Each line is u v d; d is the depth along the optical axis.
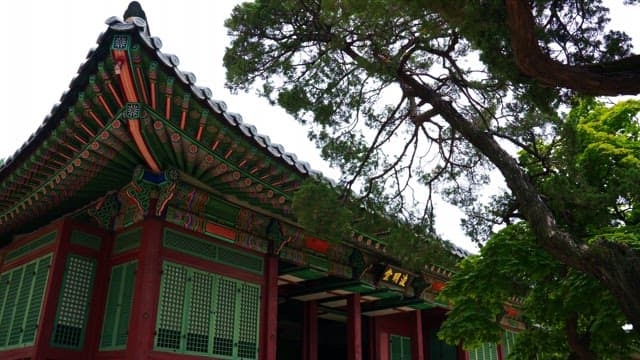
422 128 13.27
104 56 10.52
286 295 21.27
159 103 11.33
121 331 13.17
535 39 7.59
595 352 15.34
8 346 14.89
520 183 9.43
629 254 7.98
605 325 13.02
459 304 18.61
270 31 12.28
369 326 24.62
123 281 13.92
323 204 11.62
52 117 12.16
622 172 15.45
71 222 14.58
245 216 15.73
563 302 14.68
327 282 20.20
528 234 16.05
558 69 7.89
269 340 15.44
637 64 8.12
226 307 14.70
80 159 12.89
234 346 14.55
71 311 13.83
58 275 13.87
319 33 11.95
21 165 14.09
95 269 14.57
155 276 13.11
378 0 9.83
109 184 14.52
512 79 8.80
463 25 8.23
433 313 27.27
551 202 13.83
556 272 15.07
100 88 11.18
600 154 16.72
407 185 13.84
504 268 15.51
